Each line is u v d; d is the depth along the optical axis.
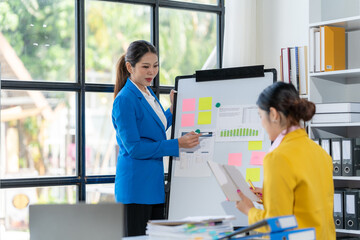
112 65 4.75
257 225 2.09
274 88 2.49
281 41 5.12
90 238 2.31
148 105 3.88
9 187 4.30
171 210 3.92
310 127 4.43
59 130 4.54
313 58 4.48
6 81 4.32
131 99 3.79
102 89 4.67
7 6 4.36
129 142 3.74
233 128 3.87
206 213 3.81
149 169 3.83
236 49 5.03
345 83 4.79
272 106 2.47
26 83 4.38
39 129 4.46
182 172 3.95
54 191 4.49
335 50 4.47
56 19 4.54
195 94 4.09
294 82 4.61
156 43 4.93
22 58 4.41
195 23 5.19
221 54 5.30
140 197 3.79
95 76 4.68
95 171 4.66
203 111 4.02
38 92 4.46
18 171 4.39
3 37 4.35
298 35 4.96
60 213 2.35
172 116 4.18
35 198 4.42
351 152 4.19
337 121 4.26
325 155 2.62
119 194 3.84
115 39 4.77
